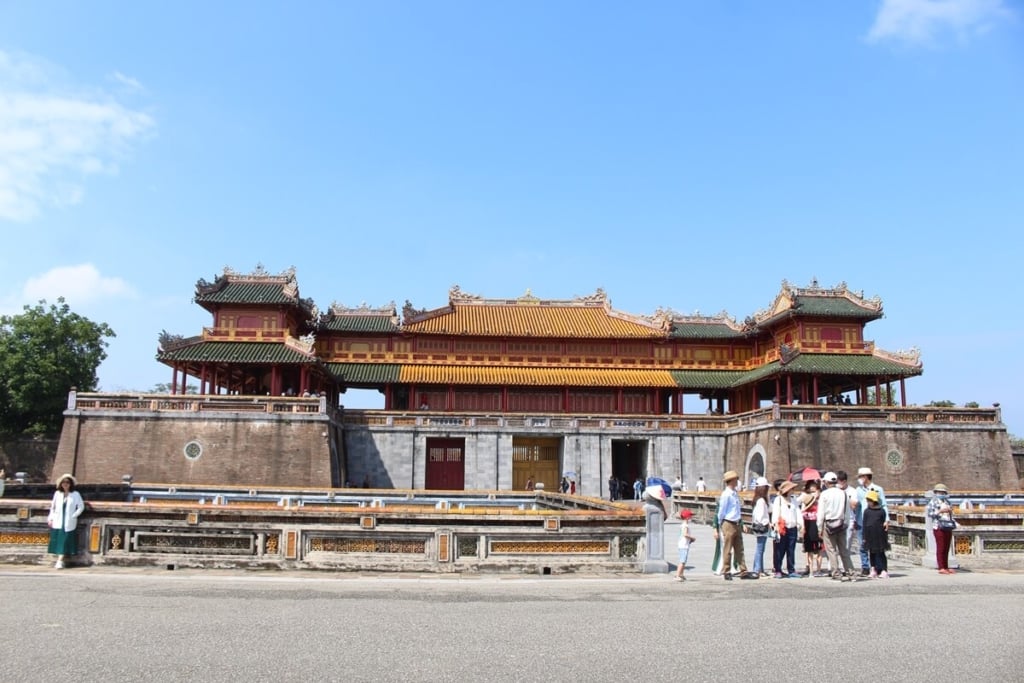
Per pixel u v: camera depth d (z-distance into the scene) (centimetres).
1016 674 1198
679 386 7912
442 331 7956
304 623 1486
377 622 1509
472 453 6981
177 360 6600
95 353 9088
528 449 7256
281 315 7081
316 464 6084
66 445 5991
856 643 1399
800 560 3000
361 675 1148
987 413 6700
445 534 2209
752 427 6812
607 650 1321
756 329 8194
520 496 4631
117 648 1274
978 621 1608
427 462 7062
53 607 1598
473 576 2164
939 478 6531
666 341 8319
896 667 1238
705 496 5059
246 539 2197
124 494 4603
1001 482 6594
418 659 1241
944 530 2470
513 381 7738
